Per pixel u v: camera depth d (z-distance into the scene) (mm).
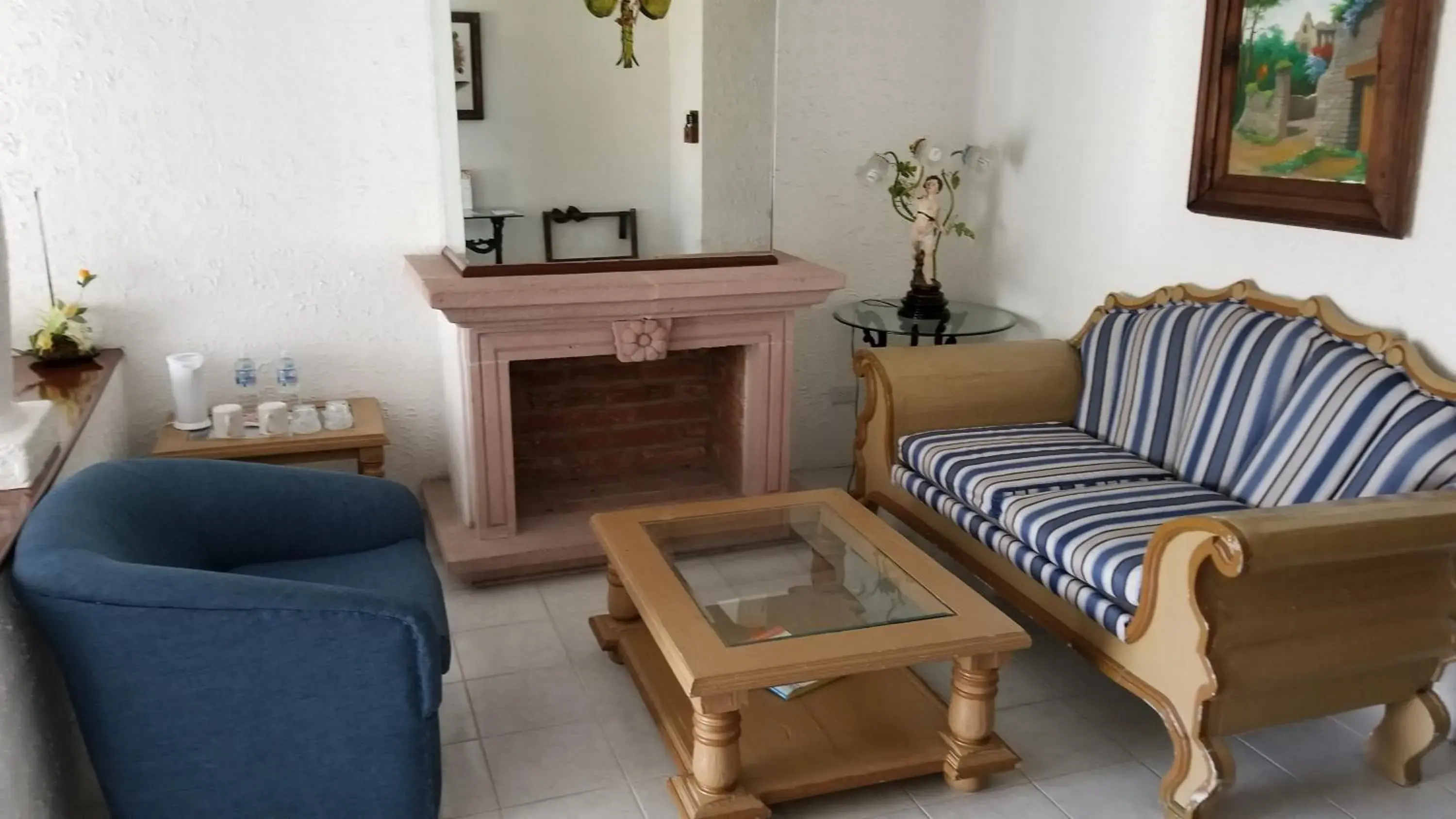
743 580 2416
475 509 3193
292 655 1861
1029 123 3719
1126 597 2223
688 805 2111
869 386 3271
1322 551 1925
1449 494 2121
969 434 3121
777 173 3803
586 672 2732
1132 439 3012
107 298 3176
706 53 3281
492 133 3131
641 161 3287
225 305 3299
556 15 3146
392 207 3395
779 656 2025
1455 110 2328
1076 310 3572
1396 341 2445
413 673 1931
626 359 3172
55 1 2943
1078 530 2432
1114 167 3346
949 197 4035
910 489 3082
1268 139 2773
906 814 2201
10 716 1733
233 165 3205
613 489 3699
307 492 2381
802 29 3701
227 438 3047
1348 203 2561
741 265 3385
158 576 1793
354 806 1983
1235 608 2023
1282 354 2631
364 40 3244
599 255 3295
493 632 2930
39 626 1805
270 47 3160
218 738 1882
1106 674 2393
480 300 2922
